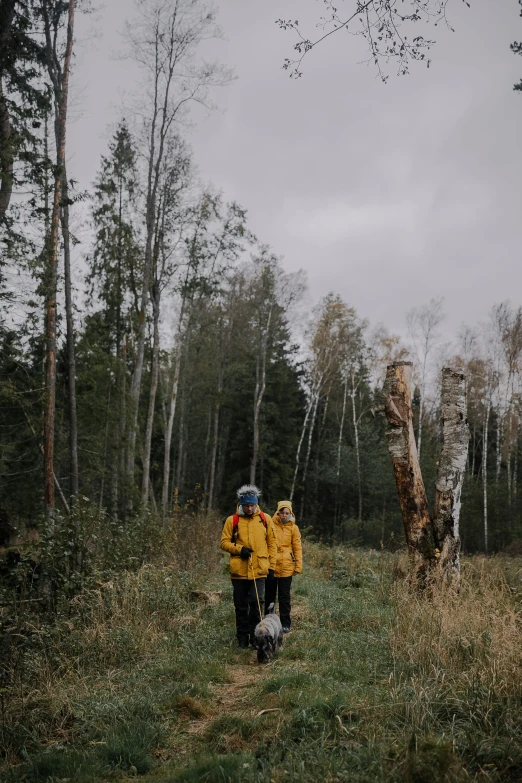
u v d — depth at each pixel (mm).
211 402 43750
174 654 6895
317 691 5117
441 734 4121
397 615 7121
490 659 5062
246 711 5016
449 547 9461
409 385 9922
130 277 25547
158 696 5531
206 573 13078
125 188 25141
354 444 43812
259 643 6609
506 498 35625
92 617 7766
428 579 8695
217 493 42844
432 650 5730
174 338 35594
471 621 6105
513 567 12078
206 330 36500
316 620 8406
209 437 43719
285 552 8047
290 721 4535
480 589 8805
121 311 27453
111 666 6672
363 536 35188
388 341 41125
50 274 16469
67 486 23469
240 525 7449
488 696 4539
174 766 4246
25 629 7180
